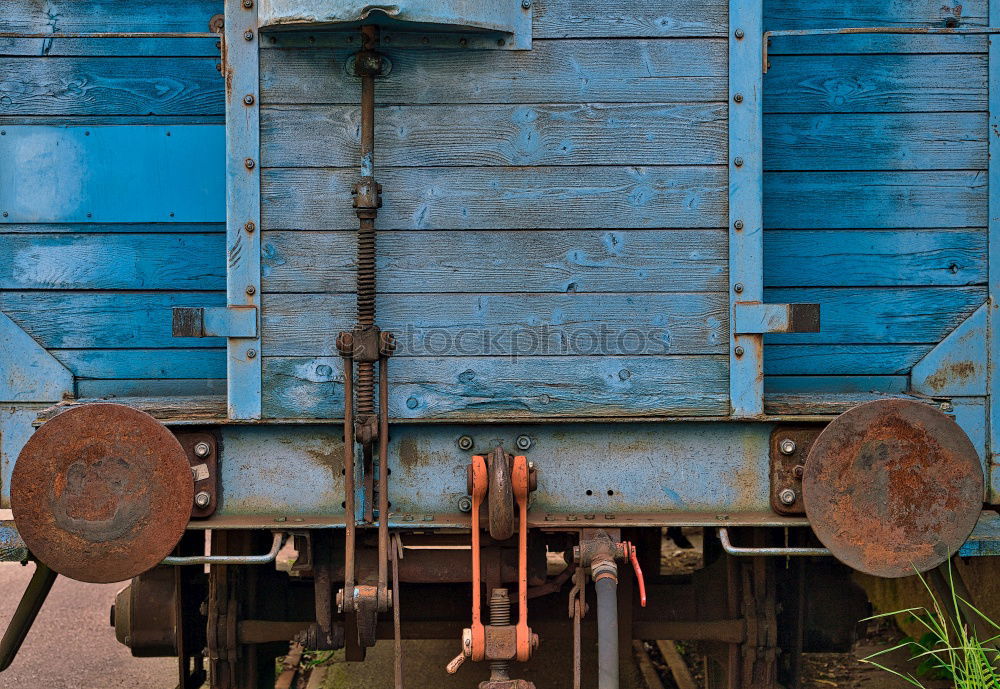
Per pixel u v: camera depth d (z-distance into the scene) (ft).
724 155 10.50
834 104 11.59
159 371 11.93
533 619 11.95
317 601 11.23
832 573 12.34
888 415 9.87
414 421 10.47
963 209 11.51
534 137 10.44
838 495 9.91
